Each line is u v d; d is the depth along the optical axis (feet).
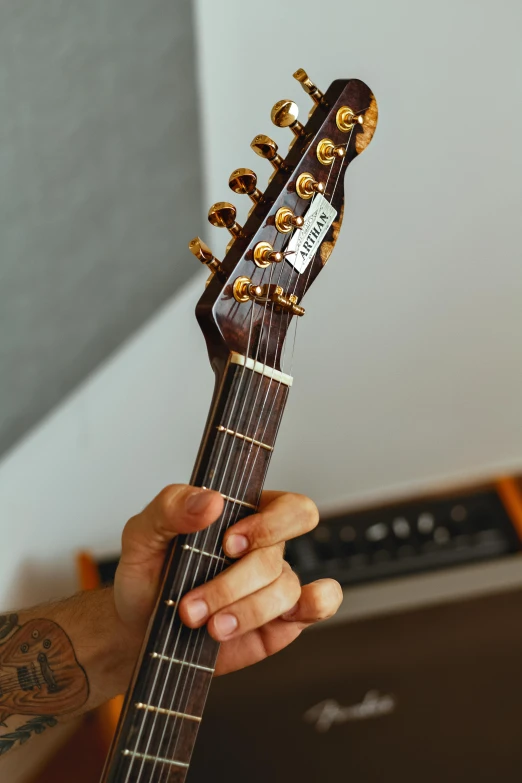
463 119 4.99
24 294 4.20
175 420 5.05
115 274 4.70
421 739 4.42
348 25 4.89
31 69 3.97
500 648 4.53
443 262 5.12
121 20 4.31
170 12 4.53
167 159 4.78
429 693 4.47
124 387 4.97
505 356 5.22
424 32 4.91
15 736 2.52
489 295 5.15
